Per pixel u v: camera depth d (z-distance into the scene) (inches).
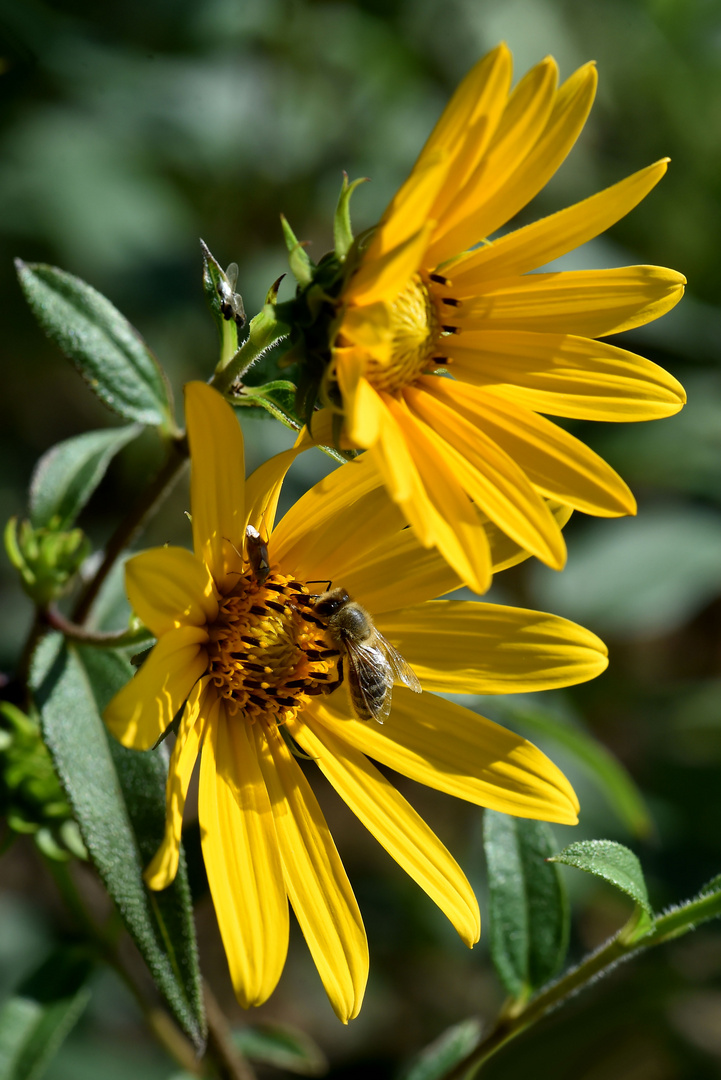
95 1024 15.9
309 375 11.4
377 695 12.1
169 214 18.0
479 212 11.6
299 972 17.0
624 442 18.2
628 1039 16.2
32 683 12.2
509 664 12.2
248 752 12.1
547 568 17.7
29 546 12.7
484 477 11.4
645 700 17.9
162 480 12.5
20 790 12.8
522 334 11.8
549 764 12.1
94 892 15.8
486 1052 12.6
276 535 12.3
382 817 12.2
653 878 16.2
